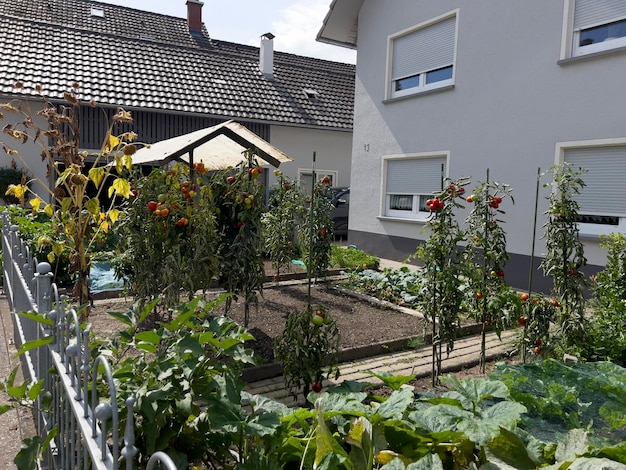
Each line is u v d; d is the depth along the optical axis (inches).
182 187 207.6
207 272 209.5
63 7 745.0
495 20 389.1
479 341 240.2
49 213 205.6
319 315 153.1
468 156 415.8
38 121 513.0
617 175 323.6
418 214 474.6
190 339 90.7
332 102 747.4
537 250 362.0
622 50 310.2
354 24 553.6
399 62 492.4
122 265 253.1
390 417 98.0
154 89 599.5
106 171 196.1
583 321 199.5
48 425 104.0
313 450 92.0
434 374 187.5
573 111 340.8
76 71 569.6
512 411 99.2
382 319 269.1
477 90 405.4
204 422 92.9
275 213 365.7
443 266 183.5
